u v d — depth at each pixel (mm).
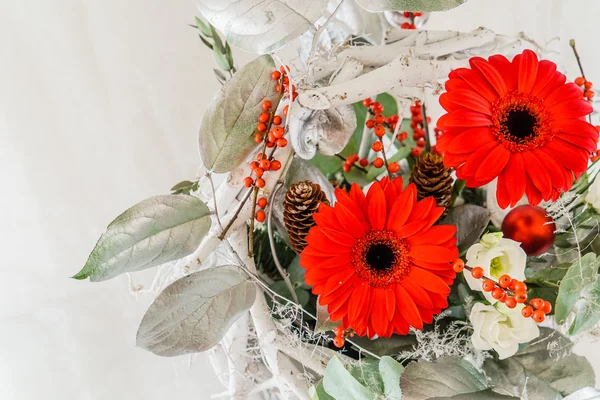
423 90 578
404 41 549
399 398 491
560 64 799
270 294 557
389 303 490
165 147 736
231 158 503
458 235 555
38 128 674
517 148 481
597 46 791
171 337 486
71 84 680
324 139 534
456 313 554
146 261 487
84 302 731
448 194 541
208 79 744
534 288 537
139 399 737
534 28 791
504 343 503
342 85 513
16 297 705
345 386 483
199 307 491
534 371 534
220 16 474
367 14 611
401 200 488
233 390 568
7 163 670
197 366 734
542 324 579
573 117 491
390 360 492
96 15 674
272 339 524
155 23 702
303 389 531
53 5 655
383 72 521
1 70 647
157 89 718
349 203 487
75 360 720
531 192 484
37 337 708
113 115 705
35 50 659
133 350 743
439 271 489
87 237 721
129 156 721
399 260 491
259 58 496
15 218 688
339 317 490
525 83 488
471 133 476
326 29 604
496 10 783
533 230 529
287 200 518
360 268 491
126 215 479
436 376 483
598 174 528
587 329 522
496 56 498
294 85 509
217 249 546
